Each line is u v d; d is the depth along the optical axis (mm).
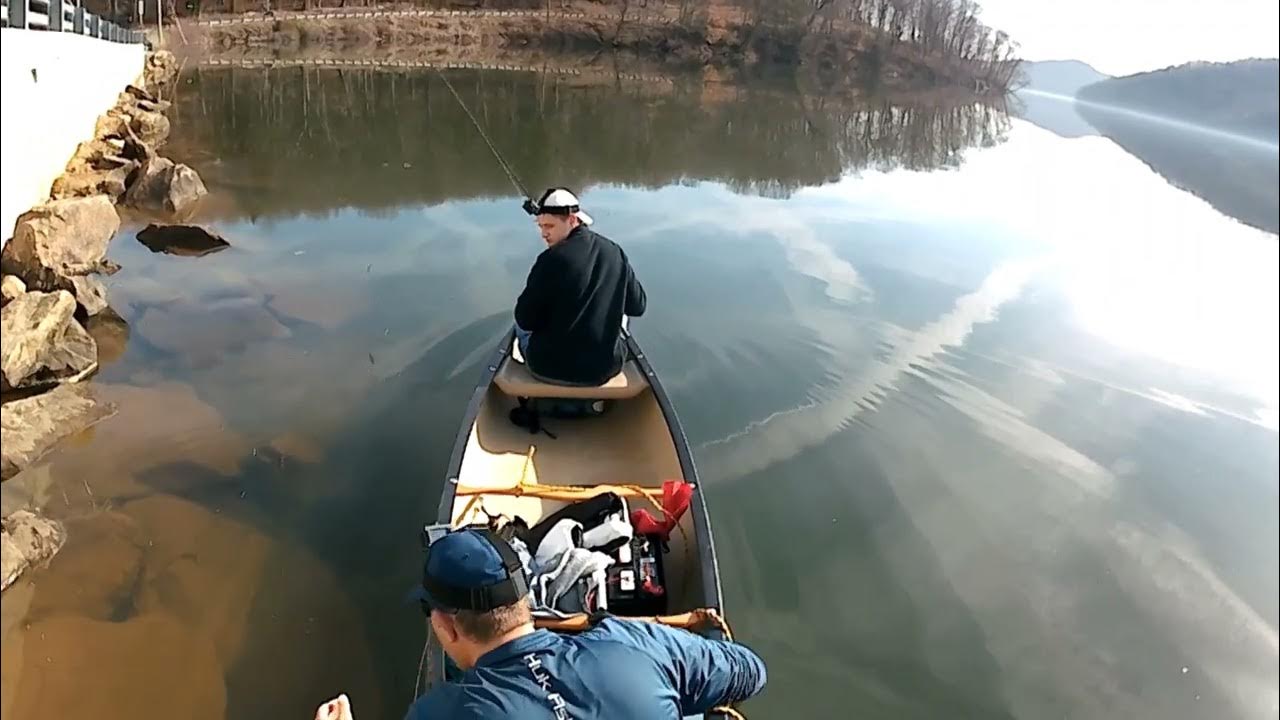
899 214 12484
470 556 2367
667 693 2412
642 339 7523
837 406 6633
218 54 31000
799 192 13914
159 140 13719
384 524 5047
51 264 6742
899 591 4824
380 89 24359
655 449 4879
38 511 4820
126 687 3885
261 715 3855
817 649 4391
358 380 6523
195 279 8062
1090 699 4184
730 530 5207
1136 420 6645
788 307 8484
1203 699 4199
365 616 4414
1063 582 4941
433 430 5949
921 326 8203
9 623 4109
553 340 4879
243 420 5895
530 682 2293
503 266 9086
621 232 10805
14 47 6918
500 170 14375
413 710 2395
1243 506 5645
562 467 4859
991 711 4094
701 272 9375
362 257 9102
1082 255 10500
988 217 12461
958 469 5938
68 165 9352
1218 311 8281
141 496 5043
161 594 4395
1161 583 4934
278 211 10617
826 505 5480
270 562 4688
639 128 20938
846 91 37438
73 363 6047
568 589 3559
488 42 44094
